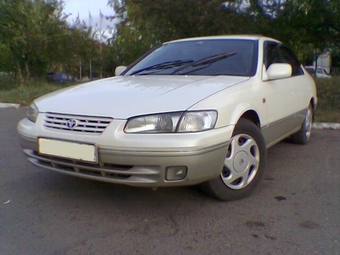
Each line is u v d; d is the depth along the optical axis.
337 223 2.68
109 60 24.33
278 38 9.52
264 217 2.79
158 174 2.49
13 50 17.33
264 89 3.44
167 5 9.26
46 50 18.75
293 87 4.23
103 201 3.11
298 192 3.31
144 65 4.11
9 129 6.44
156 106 2.59
